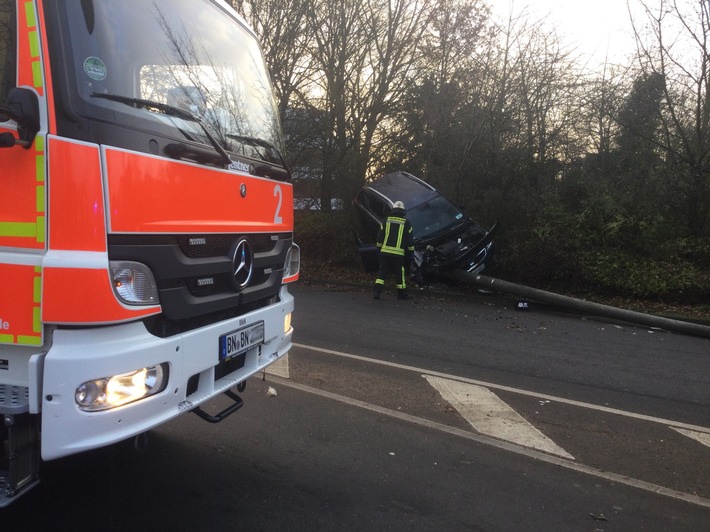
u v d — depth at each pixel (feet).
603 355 24.66
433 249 37.63
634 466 13.76
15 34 7.50
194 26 10.74
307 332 26.25
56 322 7.30
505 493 12.05
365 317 30.55
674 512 11.62
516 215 42.06
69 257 7.25
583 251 38.22
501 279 40.22
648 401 18.83
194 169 9.18
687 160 40.04
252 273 11.16
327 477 12.31
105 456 12.84
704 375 22.18
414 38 46.85
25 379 7.66
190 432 14.33
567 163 46.39
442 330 28.12
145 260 8.11
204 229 9.40
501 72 46.24
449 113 45.47
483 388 19.16
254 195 11.26
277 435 14.42
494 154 45.68
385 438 14.61
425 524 10.63
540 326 30.45
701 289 34.68
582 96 46.11
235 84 11.88
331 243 48.67
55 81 7.28
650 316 30.73
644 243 38.45
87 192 7.34
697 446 15.16
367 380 19.33
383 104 48.83
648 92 42.09
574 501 11.87
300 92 49.60
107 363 7.55
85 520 10.20
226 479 11.97
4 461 8.02
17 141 7.27
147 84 8.98
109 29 8.29
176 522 10.25
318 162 50.85
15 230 7.50
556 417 16.87
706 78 39.68
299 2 46.57
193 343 9.16
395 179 42.83
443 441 14.62
